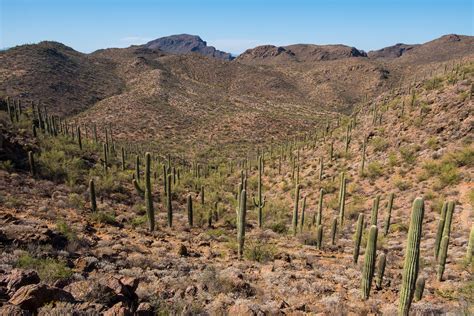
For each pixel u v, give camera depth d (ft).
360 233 55.83
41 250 39.29
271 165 183.42
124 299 23.80
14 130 123.24
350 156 147.64
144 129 325.42
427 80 172.65
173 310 25.04
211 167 226.17
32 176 92.38
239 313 26.03
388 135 141.59
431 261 58.90
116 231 63.52
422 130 128.47
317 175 145.59
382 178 120.57
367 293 37.60
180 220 90.33
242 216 56.44
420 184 106.01
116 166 142.00
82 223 63.87
